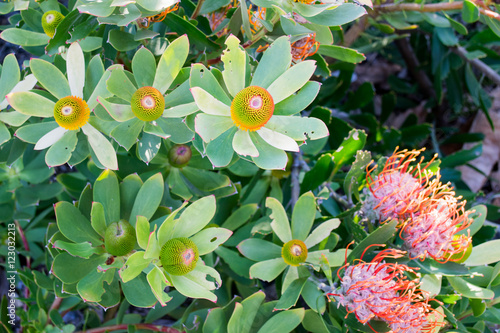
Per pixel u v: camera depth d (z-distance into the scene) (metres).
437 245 0.52
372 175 0.57
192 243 0.47
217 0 0.55
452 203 0.53
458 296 0.53
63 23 0.49
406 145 0.82
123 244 0.48
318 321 0.53
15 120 0.50
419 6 0.63
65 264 0.48
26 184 0.64
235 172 0.60
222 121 0.47
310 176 0.58
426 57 0.93
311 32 0.47
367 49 0.78
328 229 0.54
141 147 0.49
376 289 0.50
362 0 0.49
